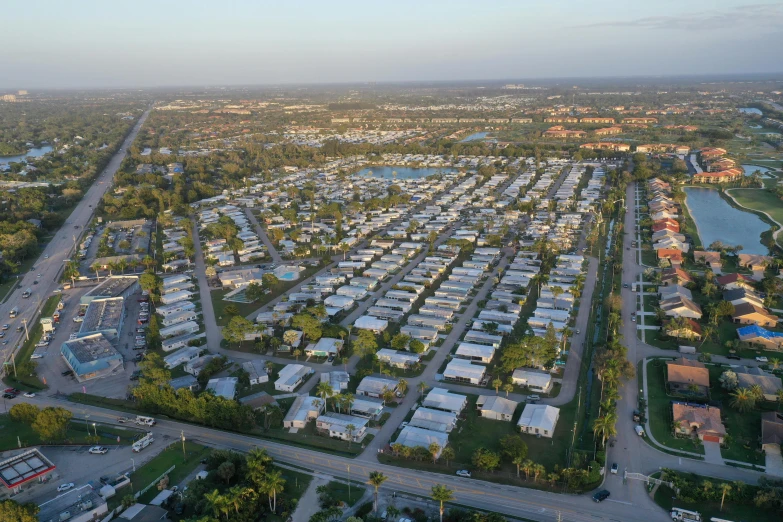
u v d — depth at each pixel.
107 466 164.12
